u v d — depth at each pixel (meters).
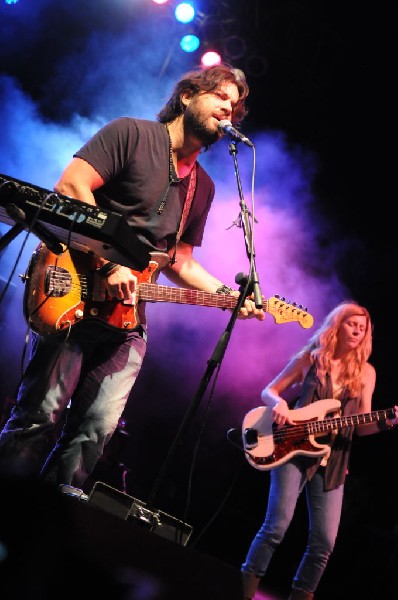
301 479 3.75
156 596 1.85
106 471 6.12
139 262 2.39
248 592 3.53
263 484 7.84
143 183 3.04
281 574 6.49
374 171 7.77
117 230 2.25
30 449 2.78
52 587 1.66
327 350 3.93
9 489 1.63
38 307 2.78
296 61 7.35
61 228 2.28
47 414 2.80
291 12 7.11
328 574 6.38
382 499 7.29
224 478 8.09
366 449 7.57
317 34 7.18
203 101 3.16
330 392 3.88
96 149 2.94
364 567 6.35
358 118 7.56
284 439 3.77
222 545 7.20
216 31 7.40
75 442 2.88
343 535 6.54
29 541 1.64
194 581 1.91
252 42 7.34
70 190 2.84
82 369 3.00
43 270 2.80
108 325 2.88
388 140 7.54
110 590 1.77
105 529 1.78
